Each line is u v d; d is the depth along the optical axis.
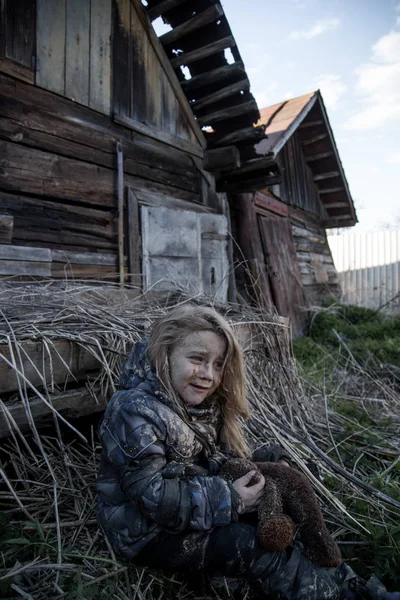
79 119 4.68
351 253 14.52
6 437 2.26
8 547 1.76
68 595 1.54
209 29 5.48
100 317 2.65
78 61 4.68
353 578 1.63
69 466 2.22
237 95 5.86
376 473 2.71
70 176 4.57
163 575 1.78
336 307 9.95
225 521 1.57
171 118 5.82
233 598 1.73
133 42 5.33
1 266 3.94
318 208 12.21
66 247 4.51
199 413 1.77
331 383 5.00
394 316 9.77
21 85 4.19
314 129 10.65
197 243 5.77
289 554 1.61
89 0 4.80
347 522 2.23
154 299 3.60
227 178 6.83
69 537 1.92
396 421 3.92
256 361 3.38
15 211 4.11
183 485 1.57
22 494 2.10
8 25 4.07
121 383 1.81
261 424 2.66
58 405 2.24
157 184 5.57
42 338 2.22
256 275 7.71
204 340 1.70
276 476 1.75
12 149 4.10
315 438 3.21
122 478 1.57
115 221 5.00
